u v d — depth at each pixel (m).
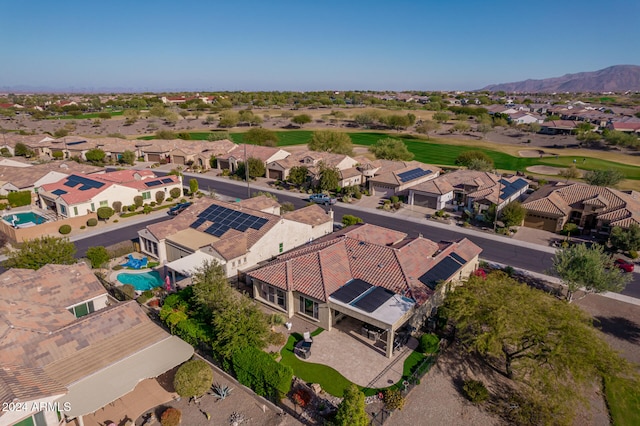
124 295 39.44
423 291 35.28
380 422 25.33
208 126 192.00
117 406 26.23
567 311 29.83
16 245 54.19
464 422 26.03
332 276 36.84
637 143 137.75
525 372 28.11
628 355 33.53
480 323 29.94
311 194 82.75
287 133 173.75
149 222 65.25
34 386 22.84
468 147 148.38
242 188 88.00
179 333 32.09
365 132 182.00
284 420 25.36
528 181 90.31
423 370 29.91
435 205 73.25
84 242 56.53
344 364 30.72
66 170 79.81
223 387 27.77
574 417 26.25
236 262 43.81
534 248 56.25
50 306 31.98
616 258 52.91
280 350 32.19
